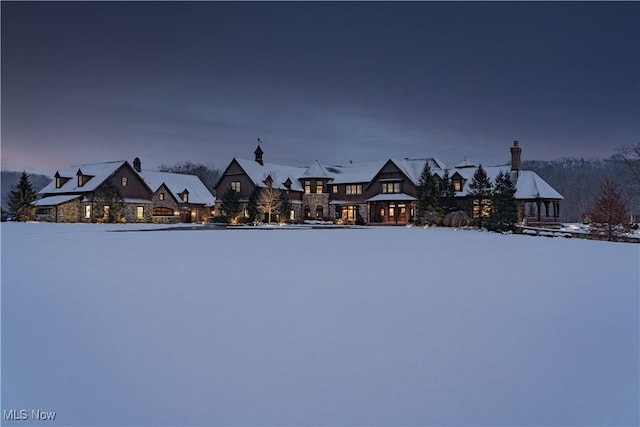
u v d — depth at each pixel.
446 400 3.86
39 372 4.40
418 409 3.71
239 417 3.58
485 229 36.97
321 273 10.71
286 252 16.20
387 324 6.07
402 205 53.41
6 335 5.55
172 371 4.43
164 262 12.89
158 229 35.91
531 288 8.72
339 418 3.56
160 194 60.06
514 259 14.06
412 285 9.03
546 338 5.49
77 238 23.62
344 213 57.22
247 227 42.31
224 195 52.19
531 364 4.65
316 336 5.52
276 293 8.16
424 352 4.98
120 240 22.33
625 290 8.54
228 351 4.98
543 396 3.95
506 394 3.98
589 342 5.35
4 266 11.88
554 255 15.52
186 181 68.31
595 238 27.56
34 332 5.67
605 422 3.53
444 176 48.41
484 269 11.54
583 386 4.14
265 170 57.12
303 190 58.06
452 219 44.31
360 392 4.00
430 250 17.33
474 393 3.99
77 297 7.77
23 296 7.85
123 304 7.23
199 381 4.20
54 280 9.56
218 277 10.04
